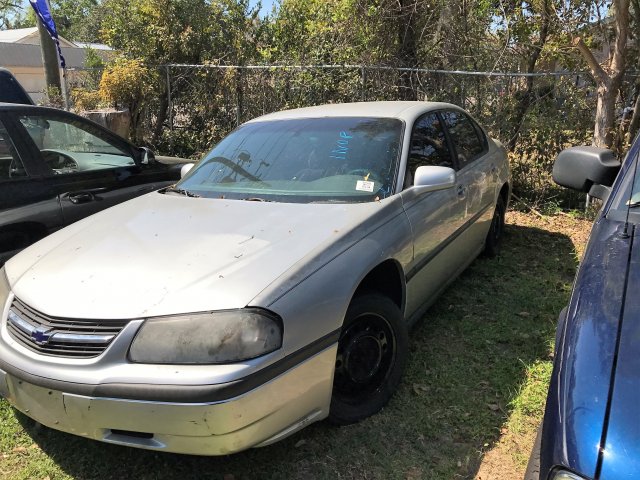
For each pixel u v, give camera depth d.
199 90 10.08
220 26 10.88
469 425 2.94
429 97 7.71
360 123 3.84
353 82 8.26
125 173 4.86
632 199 2.36
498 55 7.96
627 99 6.61
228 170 3.77
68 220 4.33
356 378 2.87
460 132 4.64
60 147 4.46
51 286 2.57
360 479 2.60
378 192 3.29
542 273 5.06
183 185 3.82
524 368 3.44
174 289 2.37
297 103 8.84
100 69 11.04
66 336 2.34
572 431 1.46
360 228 2.88
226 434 2.18
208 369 2.17
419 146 3.76
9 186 4.01
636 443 1.35
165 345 2.22
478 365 3.51
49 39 10.83
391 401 3.13
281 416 2.35
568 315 1.91
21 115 4.25
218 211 3.17
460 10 8.12
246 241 2.73
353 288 2.65
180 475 2.67
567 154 2.82
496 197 4.99
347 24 8.83
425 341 3.84
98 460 2.78
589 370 1.58
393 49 8.70
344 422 2.87
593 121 6.80
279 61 9.77
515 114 7.12
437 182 3.38
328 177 3.43
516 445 2.78
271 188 3.45
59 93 10.67
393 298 3.27
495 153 5.20
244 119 9.67
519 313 4.23
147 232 2.95
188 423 2.16
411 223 3.26
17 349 2.47
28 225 4.08
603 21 7.22
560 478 1.41
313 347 2.43
